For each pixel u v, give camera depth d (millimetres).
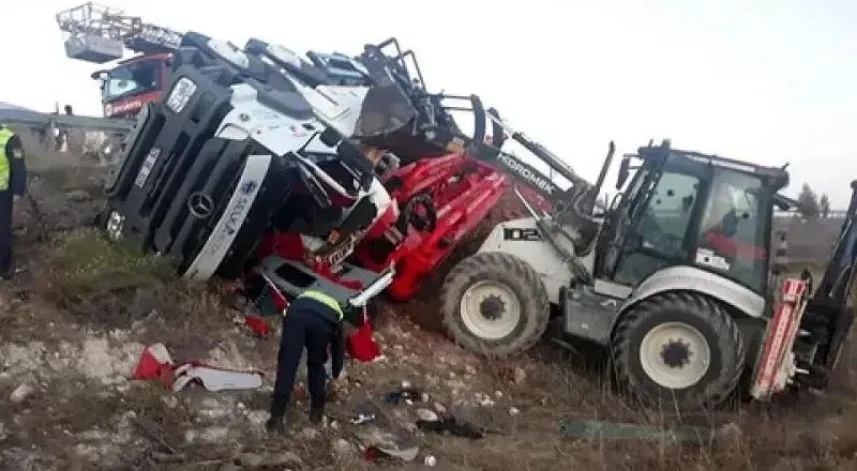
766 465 6449
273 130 7680
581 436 7090
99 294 7281
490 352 8781
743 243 8430
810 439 6844
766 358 7688
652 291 8156
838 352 8555
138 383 6344
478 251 9406
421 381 7898
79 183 10992
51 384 6062
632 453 6746
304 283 8172
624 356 8180
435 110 9992
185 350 7078
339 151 7777
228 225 7598
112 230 8430
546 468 6320
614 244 8711
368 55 10328
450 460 6359
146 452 5535
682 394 7957
